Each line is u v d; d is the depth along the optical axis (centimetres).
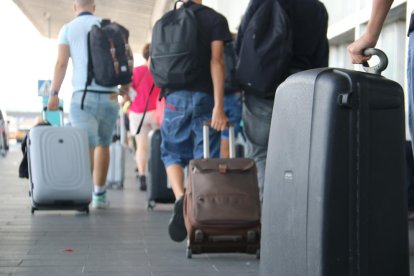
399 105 287
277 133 308
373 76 283
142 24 3266
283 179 301
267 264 314
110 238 619
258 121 577
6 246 573
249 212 498
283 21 550
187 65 573
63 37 825
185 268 483
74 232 654
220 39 578
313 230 279
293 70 570
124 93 892
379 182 281
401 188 287
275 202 307
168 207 881
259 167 588
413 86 292
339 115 276
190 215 502
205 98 583
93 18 836
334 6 939
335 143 275
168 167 595
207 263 502
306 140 286
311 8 570
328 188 275
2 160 2155
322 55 582
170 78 578
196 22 577
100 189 864
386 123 283
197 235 501
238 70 568
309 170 283
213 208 497
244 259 517
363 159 277
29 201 941
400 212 287
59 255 533
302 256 285
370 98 278
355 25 828
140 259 518
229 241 507
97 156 856
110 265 494
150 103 1123
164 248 567
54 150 784
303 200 285
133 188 1192
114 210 845
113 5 2806
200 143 586
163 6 2416
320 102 281
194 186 507
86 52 822
